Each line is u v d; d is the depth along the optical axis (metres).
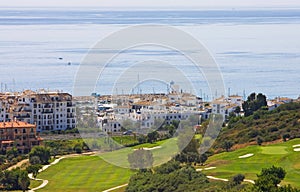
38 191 99.81
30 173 109.25
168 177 75.19
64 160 118.38
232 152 107.75
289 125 127.19
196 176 78.69
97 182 96.19
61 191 98.19
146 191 74.94
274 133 122.75
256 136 120.44
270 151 109.69
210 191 76.56
